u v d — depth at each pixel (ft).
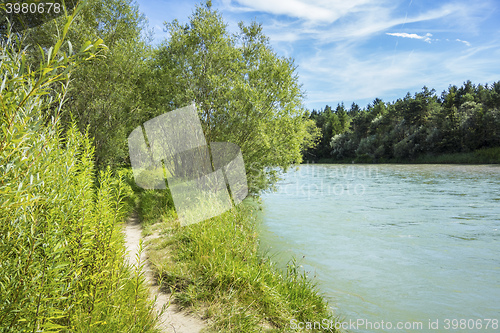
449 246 24.76
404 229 29.96
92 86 35.29
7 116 3.79
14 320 5.09
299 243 24.90
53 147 6.48
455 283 17.83
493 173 96.68
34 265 5.59
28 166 4.92
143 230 21.98
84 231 7.23
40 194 5.62
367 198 49.32
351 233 28.25
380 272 19.25
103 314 7.47
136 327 7.88
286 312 12.35
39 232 5.97
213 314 11.16
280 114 34.96
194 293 12.36
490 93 213.46
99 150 34.09
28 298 5.29
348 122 309.83
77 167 7.53
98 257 7.66
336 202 45.19
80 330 6.53
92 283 7.47
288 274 16.67
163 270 13.93
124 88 36.99
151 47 41.16
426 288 17.17
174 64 35.58
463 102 228.63
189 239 18.25
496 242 25.86
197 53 35.35
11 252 5.37
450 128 188.03
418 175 95.55
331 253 22.65
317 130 109.91
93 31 33.32
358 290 16.75
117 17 38.37
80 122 33.76
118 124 35.99
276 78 34.55
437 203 44.32
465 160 166.91
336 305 15.05
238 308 11.44
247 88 32.42
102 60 35.14
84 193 7.23
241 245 18.02
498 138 168.45
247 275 13.70
